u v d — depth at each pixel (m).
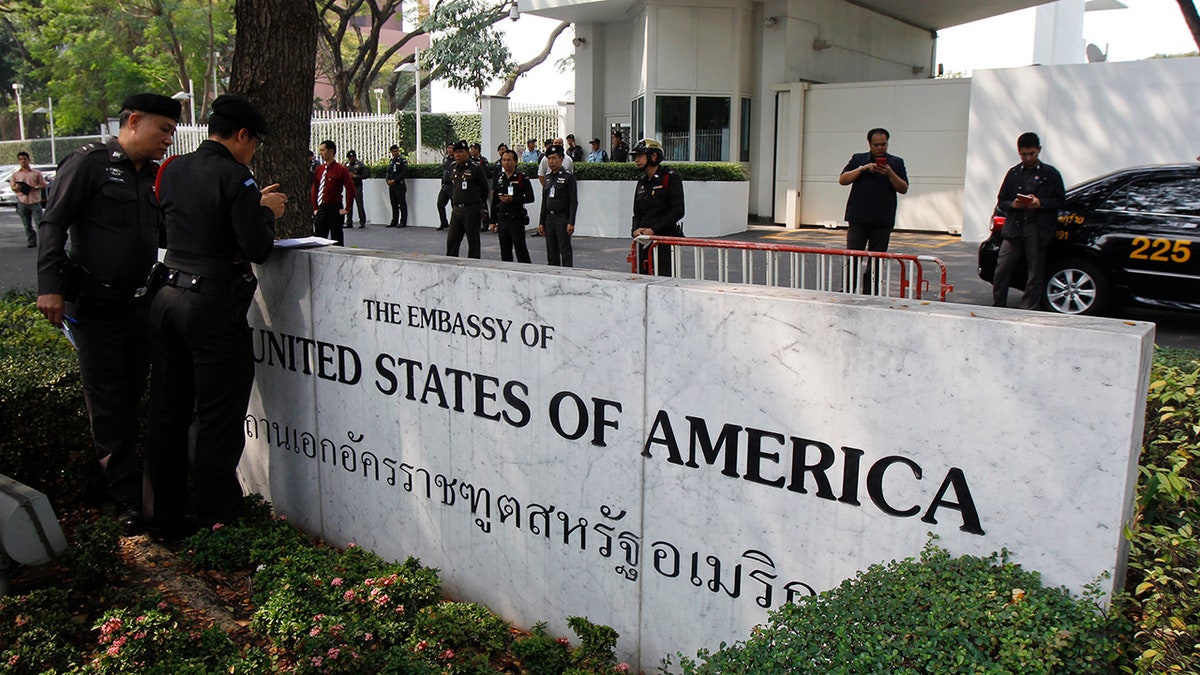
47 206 4.31
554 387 3.52
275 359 4.72
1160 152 14.13
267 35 6.33
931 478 2.61
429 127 23.06
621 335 3.29
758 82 20.72
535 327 3.54
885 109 18.45
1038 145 8.73
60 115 44.03
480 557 3.94
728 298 2.97
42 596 3.50
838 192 19.17
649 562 3.34
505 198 11.70
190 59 39.59
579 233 18.00
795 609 2.52
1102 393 2.30
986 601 2.29
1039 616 2.20
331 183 12.74
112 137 4.61
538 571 3.73
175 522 4.43
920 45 25.20
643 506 3.33
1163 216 8.94
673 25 19.89
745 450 3.00
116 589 3.76
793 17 19.64
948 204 18.03
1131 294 9.09
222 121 4.15
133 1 37.38
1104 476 2.33
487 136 21.44
